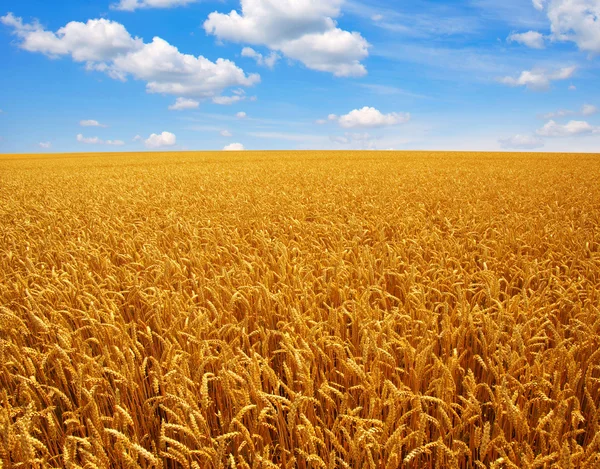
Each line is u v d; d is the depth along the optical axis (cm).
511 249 555
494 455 238
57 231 775
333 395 289
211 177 2020
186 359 269
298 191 1285
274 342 360
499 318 313
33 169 3447
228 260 571
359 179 1691
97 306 387
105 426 266
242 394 231
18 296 425
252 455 231
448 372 236
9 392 303
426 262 511
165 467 249
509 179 1642
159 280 461
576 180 1552
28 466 203
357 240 619
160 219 879
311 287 400
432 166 2666
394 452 199
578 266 477
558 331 321
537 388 244
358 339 329
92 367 265
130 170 2875
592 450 198
